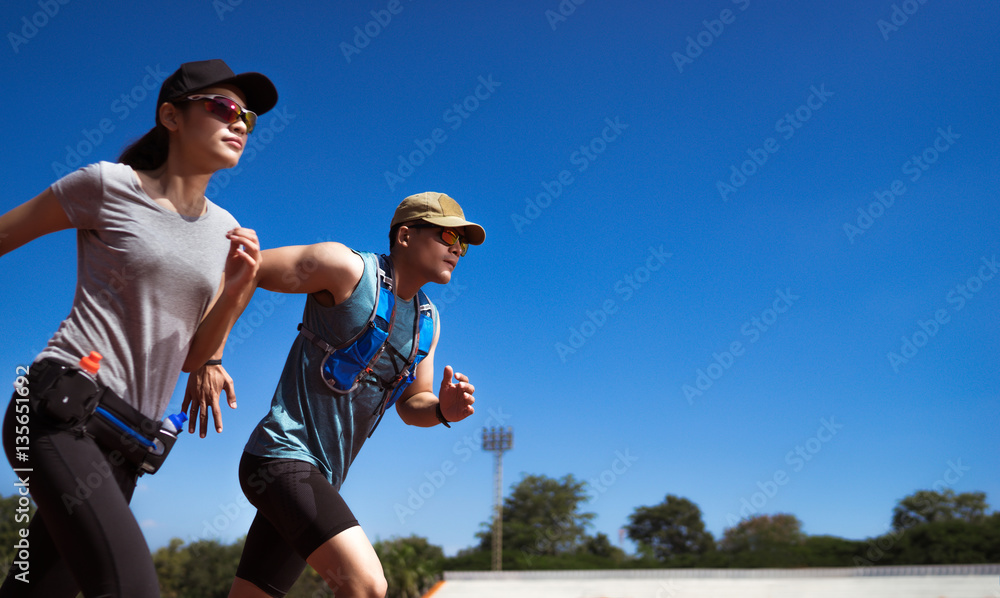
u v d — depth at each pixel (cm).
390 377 290
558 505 6341
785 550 4188
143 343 216
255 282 258
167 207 220
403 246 296
